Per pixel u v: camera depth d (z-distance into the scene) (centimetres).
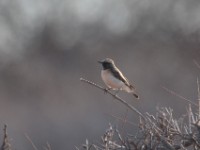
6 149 1064
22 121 3228
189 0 4647
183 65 3803
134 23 4662
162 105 2659
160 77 3553
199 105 1003
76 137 2791
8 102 3762
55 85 3888
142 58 4175
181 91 3284
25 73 4097
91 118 2962
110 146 1002
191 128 1015
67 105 3441
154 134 973
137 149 971
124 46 4472
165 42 4328
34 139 2847
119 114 2820
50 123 3083
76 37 4612
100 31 4659
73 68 4331
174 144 986
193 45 4116
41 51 4534
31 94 3816
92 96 3466
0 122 3209
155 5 4703
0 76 4066
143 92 3222
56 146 2766
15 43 4588
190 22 4541
